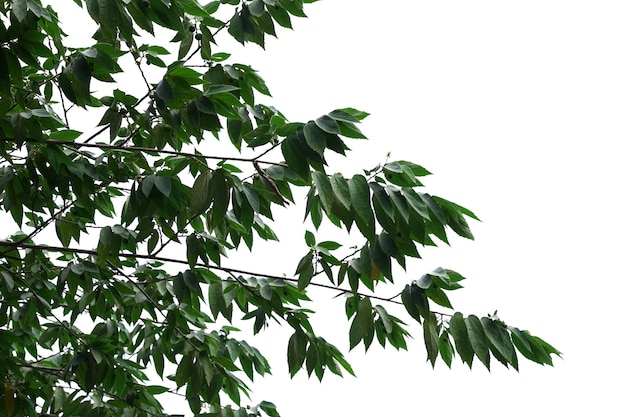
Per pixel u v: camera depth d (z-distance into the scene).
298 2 3.09
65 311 3.99
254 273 3.22
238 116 2.76
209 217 3.28
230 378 3.56
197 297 3.52
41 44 2.58
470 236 2.67
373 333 3.02
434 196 2.66
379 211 2.54
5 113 2.70
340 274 2.88
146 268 3.61
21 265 3.88
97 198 3.69
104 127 2.91
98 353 3.40
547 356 2.84
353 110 2.61
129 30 2.68
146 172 3.16
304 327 3.29
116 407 3.74
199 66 3.06
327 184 2.50
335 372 3.38
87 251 3.44
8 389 3.47
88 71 2.53
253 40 3.16
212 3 3.11
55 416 3.80
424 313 2.69
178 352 3.61
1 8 2.56
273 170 2.72
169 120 2.74
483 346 2.71
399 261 2.63
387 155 2.63
